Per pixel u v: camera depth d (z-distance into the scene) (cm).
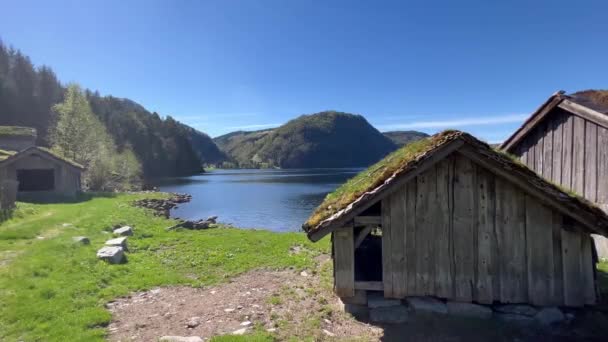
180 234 1634
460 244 646
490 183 640
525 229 631
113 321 670
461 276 645
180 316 697
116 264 1025
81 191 3372
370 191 620
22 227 1448
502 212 637
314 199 4812
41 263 938
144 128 12525
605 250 992
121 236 1425
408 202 658
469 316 634
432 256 653
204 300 793
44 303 707
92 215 1953
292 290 853
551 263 625
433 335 593
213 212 3584
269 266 1095
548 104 1053
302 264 1109
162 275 972
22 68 9725
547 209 625
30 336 586
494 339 577
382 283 669
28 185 2911
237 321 671
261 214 3447
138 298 804
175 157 13038
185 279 948
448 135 609
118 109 14100
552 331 591
